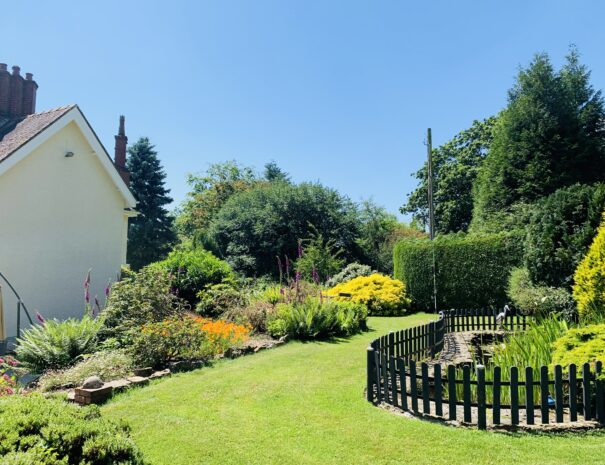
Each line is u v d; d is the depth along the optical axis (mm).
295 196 28672
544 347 6938
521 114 21438
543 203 10609
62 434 2748
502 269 17203
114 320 9703
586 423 5098
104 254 14023
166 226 42906
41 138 11727
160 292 10664
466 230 34125
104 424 3100
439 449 4391
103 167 14078
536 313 10172
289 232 27953
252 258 27391
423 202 37375
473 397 6250
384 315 17094
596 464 4023
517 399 5059
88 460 2682
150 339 7902
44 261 12242
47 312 12227
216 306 13570
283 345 10625
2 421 2734
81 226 13320
